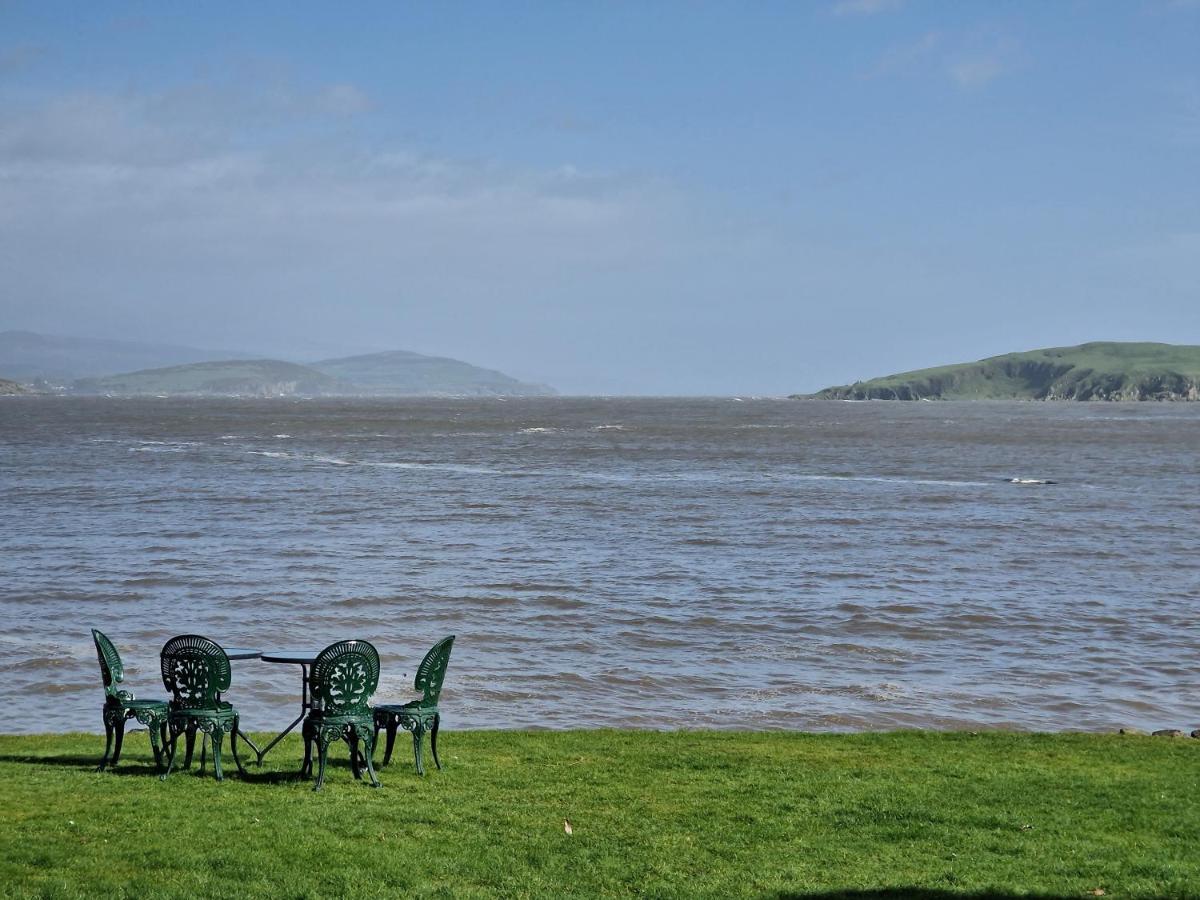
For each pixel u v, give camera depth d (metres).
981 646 29.41
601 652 28.11
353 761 14.12
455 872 11.01
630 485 76.88
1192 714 23.20
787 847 12.05
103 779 14.08
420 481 78.31
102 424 177.75
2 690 23.58
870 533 52.00
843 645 29.28
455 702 23.12
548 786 14.43
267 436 143.12
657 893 10.61
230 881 10.55
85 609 32.59
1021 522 56.91
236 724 14.42
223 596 34.78
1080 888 10.93
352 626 30.72
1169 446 135.75
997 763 16.47
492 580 38.09
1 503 61.22
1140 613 33.78
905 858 11.77
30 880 10.46
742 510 61.44
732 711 22.95
